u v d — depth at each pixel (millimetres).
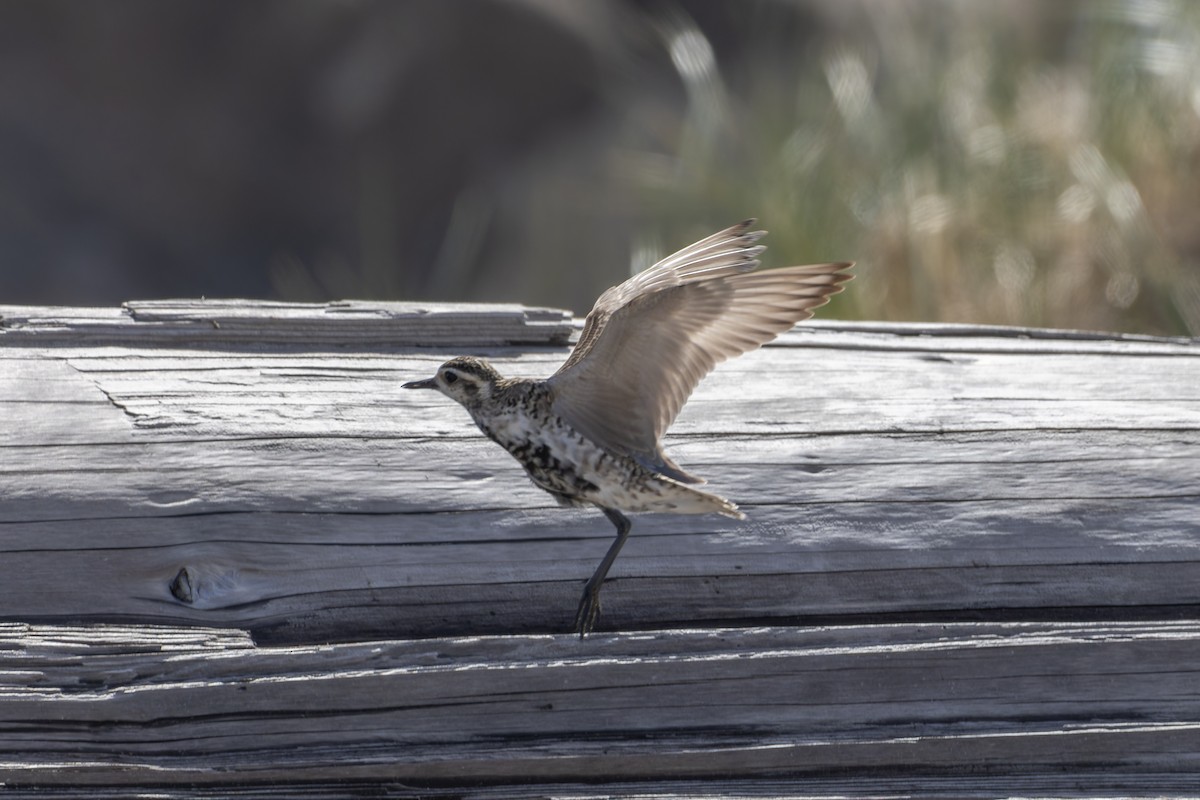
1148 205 17031
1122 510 7984
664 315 6730
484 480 7859
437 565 7523
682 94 29109
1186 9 17891
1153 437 8422
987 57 18828
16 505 7395
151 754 6633
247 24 29609
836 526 7820
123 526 7406
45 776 6547
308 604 7344
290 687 6750
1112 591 7754
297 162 29891
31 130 29062
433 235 29969
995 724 7129
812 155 17375
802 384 8898
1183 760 7113
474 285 28359
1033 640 7238
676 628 7523
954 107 18031
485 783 6816
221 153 29656
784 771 6965
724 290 6609
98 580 7262
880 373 9094
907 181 16781
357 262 29875
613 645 7039
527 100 29969
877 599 7664
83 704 6621
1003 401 8797
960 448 8289
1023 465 8188
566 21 30031
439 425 8211
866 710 7105
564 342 9508
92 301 28500
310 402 8297
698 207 17797
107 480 7562
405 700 6828
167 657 6844
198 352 8758
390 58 29750
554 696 6922
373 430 8086
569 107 30250
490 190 29688
